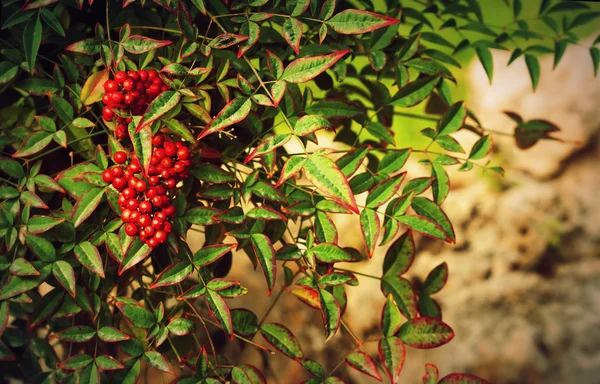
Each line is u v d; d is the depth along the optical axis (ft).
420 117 2.81
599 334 2.76
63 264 2.46
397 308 2.53
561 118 2.77
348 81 2.78
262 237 2.46
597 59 2.74
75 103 2.49
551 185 2.78
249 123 2.53
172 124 2.42
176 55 2.49
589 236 2.77
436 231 2.50
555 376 2.78
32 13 2.45
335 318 2.49
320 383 2.52
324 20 2.42
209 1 2.54
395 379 2.50
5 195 2.47
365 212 2.49
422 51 2.72
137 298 2.71
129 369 2.48
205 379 2.47
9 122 2.62
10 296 2.43
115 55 2.42
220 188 2.49
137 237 2.40
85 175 2.42
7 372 2.76
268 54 2.36
